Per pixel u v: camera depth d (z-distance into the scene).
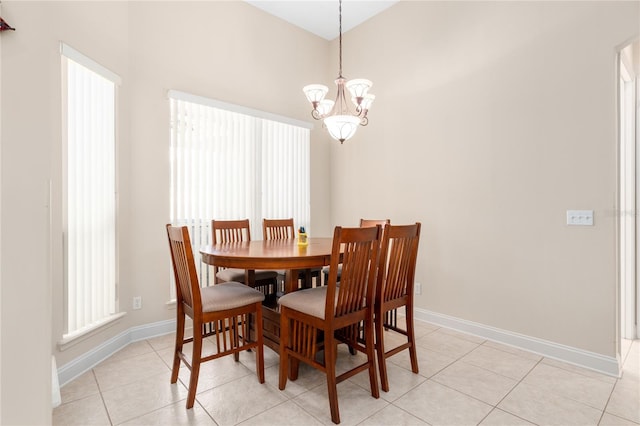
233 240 3.06
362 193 3.95
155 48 2.88
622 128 2.80
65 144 2.14
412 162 3.39
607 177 2.19
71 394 1.94
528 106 2.56
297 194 4.02
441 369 2.26
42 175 1.24
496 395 1.93
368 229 1.82
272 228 3.34
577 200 2.32
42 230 1.23
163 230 2.91
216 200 3.25
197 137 3.13
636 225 2.77
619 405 1.83
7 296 1.16
